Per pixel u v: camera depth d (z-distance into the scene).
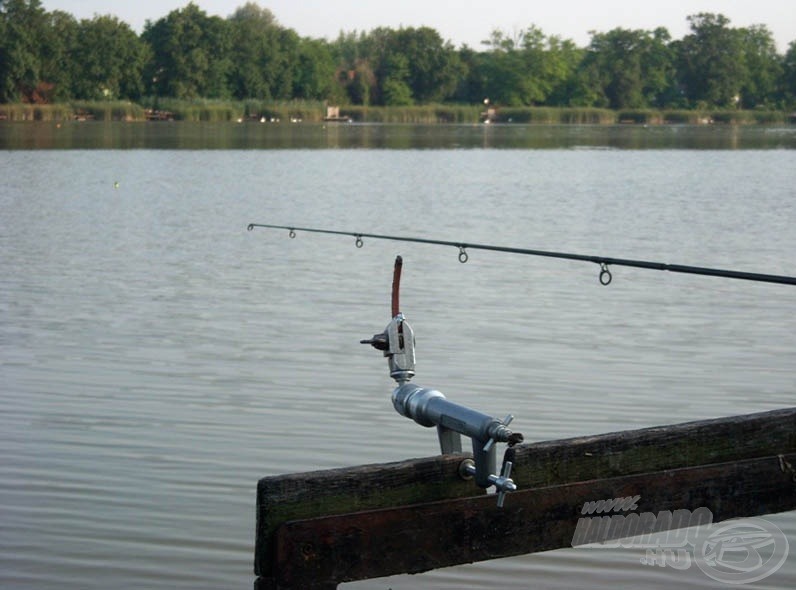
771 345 9.86
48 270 13.77
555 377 8.75
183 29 89.06
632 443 3.93
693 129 85.50
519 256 15.06
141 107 81.31
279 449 7.08
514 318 10.98
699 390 8.44
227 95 92.00
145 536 5.80
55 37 83.31
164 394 8.27
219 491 6.39
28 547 5.67
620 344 9.87
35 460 6.85
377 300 11.91
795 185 28.28
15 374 8.77
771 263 14.72
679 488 3.97
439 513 3.71
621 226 18.84
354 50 106.00
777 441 4.09
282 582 3.56
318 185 27.48
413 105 101.25
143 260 14.66
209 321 10.78
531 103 108.62
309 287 12.67
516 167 35.28
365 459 6.92
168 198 23.69
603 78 107.94
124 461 6.86
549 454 3.84
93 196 23.92
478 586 5.31
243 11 97.25
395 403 4.05
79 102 82.06
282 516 3.56
